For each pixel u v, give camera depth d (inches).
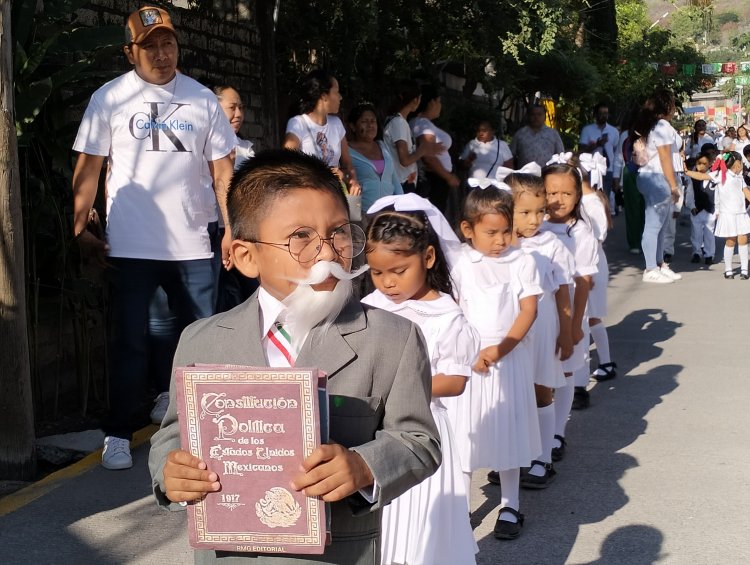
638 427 242.4
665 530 175.9
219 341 84.4
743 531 174.6
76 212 204.7
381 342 83.2
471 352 139.9
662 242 484.7
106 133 204.2
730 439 229.8
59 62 235.8
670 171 456.1
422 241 140.6
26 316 212.7
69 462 209.3
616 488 198.8
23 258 191.3
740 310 398.6
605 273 277.6
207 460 75.7
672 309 403.9
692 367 304.2
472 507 190.1
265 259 82.3
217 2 372.5
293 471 74.7
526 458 169.9
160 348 220.1
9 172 183.9
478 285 170.4
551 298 198.5
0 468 195.3
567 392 217.9
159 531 173.5
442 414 139.6
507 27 439.8
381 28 421.4
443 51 458.0
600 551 167.5
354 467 75.7
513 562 163.2
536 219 200.2
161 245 206.5
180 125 206.2
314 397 73.8
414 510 133.4
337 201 82.7
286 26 391.9
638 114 470.3
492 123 564.1
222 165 213.5
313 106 289.0
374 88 454.0
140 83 204.7
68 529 173.2
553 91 679.7
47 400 246.4
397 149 366.9
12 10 212.7
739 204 485.7
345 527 81.5
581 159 277.4
